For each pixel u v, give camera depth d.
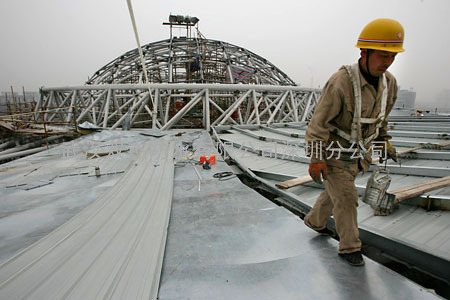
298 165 5.47
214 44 25.95
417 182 3.90
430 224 2.68
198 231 2.65
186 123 19.86
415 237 2.46
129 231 2.59
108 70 23.78
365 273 1.88
